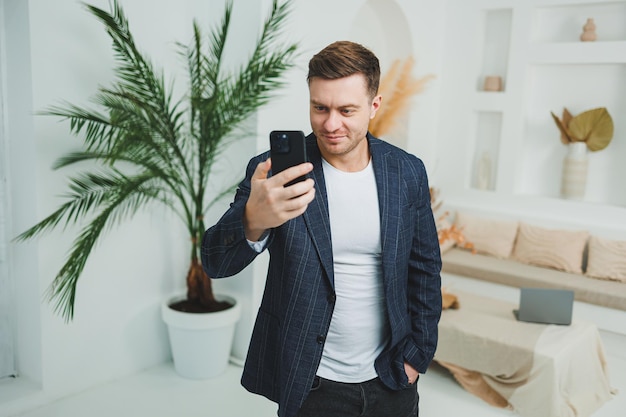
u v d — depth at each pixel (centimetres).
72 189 261
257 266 318
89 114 249
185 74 316
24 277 272
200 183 294
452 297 315
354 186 140
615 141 430
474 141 485
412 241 152
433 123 486
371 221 139
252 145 308
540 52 434
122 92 265
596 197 442
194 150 320
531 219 442
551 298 299
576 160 433
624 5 413
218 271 123
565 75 443
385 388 147
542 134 459
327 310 134
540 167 463
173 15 304
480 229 450
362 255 141
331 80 121
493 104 460
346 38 358
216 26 313
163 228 319
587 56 414
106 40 274
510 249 437
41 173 258
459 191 485
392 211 140
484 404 289
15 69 255
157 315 322
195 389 298
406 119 457
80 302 282
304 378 134
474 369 289
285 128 321
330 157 140
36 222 260
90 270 285
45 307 268
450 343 296
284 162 117
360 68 121
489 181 479
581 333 289
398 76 450
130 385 299
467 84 472
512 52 445
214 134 285
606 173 436
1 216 270
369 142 147
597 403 290
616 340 367
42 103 253
